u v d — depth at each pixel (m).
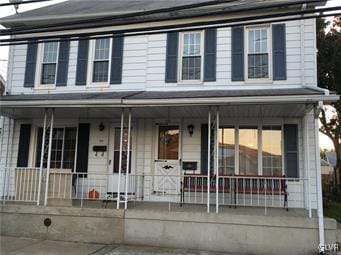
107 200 8.79
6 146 10.26
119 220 7.56
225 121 9.27
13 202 8.45
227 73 9.22
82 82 10.04
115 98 7.81
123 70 9.87
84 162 9.90
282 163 8.87
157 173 9.47
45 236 7.80
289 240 6.83
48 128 10.14
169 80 9.49
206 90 9.09
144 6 9.97
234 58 9.21
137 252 6.79
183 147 9.41
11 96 9.80
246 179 8.78
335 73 15.45
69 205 8.16
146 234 7.40
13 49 10.62
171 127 9.66
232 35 9.32
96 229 7.61
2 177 10.02
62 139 10.20
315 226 6.76
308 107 7.43
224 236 7.08
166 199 9.28
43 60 10.48
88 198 9.08
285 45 8.95
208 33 9.44
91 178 9.81
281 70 8.88
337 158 18.94
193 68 9.48
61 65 10.25
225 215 7.13
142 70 9.75
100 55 10.16
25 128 10.25
